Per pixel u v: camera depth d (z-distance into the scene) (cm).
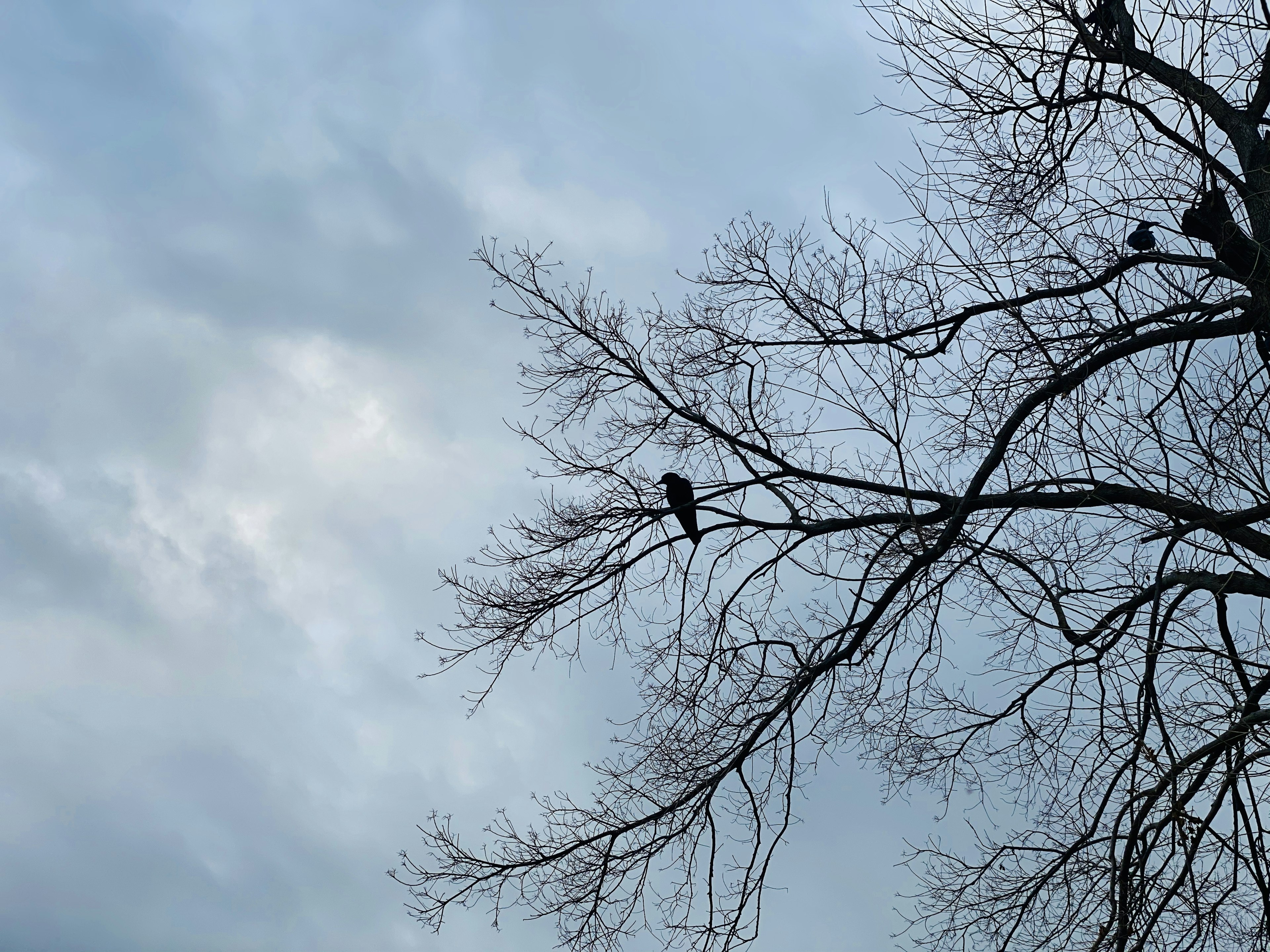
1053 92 790
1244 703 697
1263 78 782
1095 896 766
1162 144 755
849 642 913
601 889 925
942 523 910
